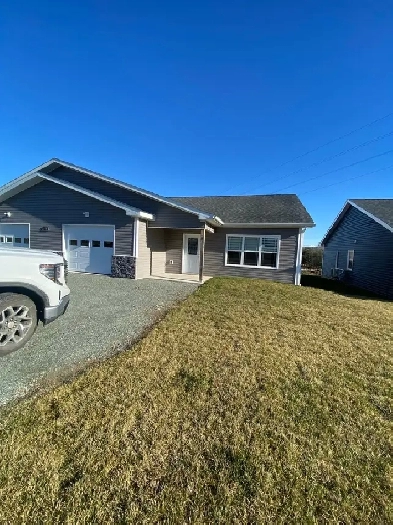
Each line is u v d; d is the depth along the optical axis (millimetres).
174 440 2014
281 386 2883
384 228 11422
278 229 11477
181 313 5645
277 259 11539
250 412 2398
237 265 12102
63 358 3418
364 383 3031
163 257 12773
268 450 1947
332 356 3779
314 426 2238
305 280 14789
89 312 5504
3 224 12164
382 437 2131
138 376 2969
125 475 1700
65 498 1538
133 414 2307
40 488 1598
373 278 12289
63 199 11281
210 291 8125
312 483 1681
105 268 10781
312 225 10797
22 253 3502
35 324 3551
